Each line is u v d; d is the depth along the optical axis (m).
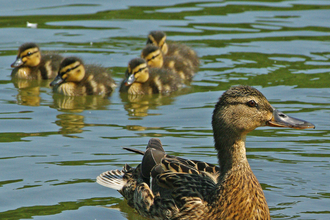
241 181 8.09
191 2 23.98
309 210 8.78
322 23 21.11
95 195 9.39
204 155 10.78
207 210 8.22
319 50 18.56
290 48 18.77
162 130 12.21
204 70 17.14
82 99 15.12
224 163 8.27
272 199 9.20
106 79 16.25
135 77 15.48
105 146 11.27
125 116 13.32
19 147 11.14
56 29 20.59
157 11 22.72
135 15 22.16
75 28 20.75
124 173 9.76
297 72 16.53
